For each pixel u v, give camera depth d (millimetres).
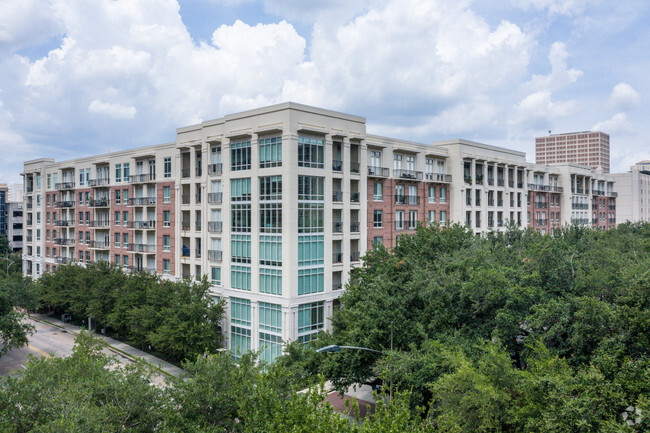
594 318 25719
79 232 74562
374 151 54375
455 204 64000
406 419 17188
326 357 33094
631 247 49875
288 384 24531
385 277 35812
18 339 44312
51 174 81750
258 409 19953
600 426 19375
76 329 61969
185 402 23172
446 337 28969
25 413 21094
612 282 29922
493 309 30766
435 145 66125
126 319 50875
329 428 16594
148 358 49250
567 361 26844
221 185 50062
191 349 43875
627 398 20797
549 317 27688
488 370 23938
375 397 18516
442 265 35344
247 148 47000
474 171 66250
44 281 66000
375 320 31125
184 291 46375
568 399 20078
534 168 80500
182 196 55562
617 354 22656
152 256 60844
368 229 53125
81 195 74250
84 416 18906
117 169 66812
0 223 119438
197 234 53406
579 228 57250
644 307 23578
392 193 56031
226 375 24469
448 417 21469
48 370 24609
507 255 37781
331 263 47406
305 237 44781
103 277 56719
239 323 48219
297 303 43938
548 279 32219
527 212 78688
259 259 46125
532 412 21641
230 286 48906
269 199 45094
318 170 45844
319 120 46062
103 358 29312
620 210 117562
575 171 90000
